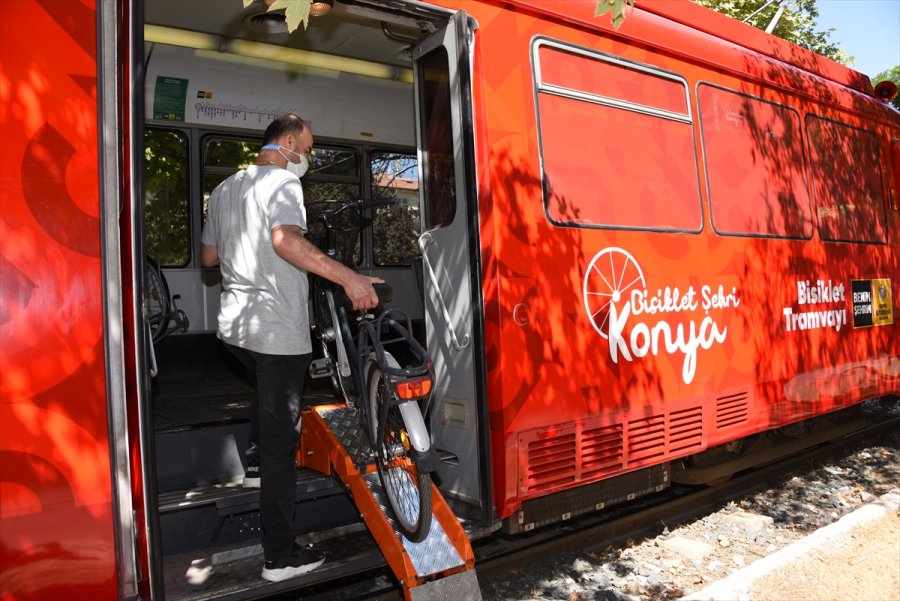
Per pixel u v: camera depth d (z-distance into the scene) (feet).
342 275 10.71
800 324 19.01
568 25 14.14
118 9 9.18
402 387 10.59
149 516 8.98
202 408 17.04
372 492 11.91
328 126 23.98
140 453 8.99
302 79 23.25
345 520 14.03
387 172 25.85
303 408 15.55
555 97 13.78
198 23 19.49
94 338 8.85
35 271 8.60
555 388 13.16
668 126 16.02
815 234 19.97
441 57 13.28
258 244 11.14
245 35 20.39
